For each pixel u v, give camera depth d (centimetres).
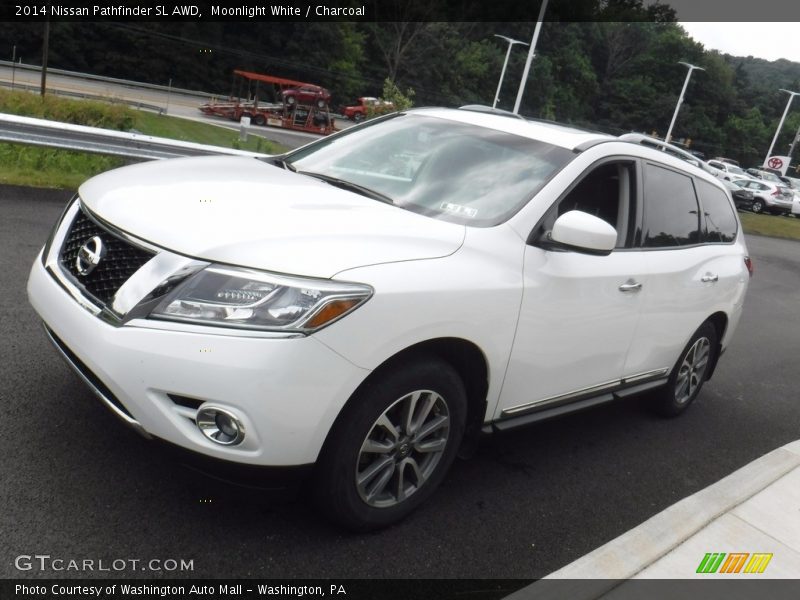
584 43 10219
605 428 480
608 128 10344
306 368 245
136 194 295
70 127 897
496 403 328
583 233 312
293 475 258
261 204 290
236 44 7025
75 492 285
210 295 247
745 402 609
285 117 4384
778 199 3494
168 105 4512
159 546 266
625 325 391
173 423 247
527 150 372
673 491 405
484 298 296
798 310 1142
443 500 341
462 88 8650
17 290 491
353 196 328
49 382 368
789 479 437
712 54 10788
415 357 283
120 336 249
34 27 5784
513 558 307
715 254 491
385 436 286
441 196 342
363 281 258
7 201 752
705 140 10431
